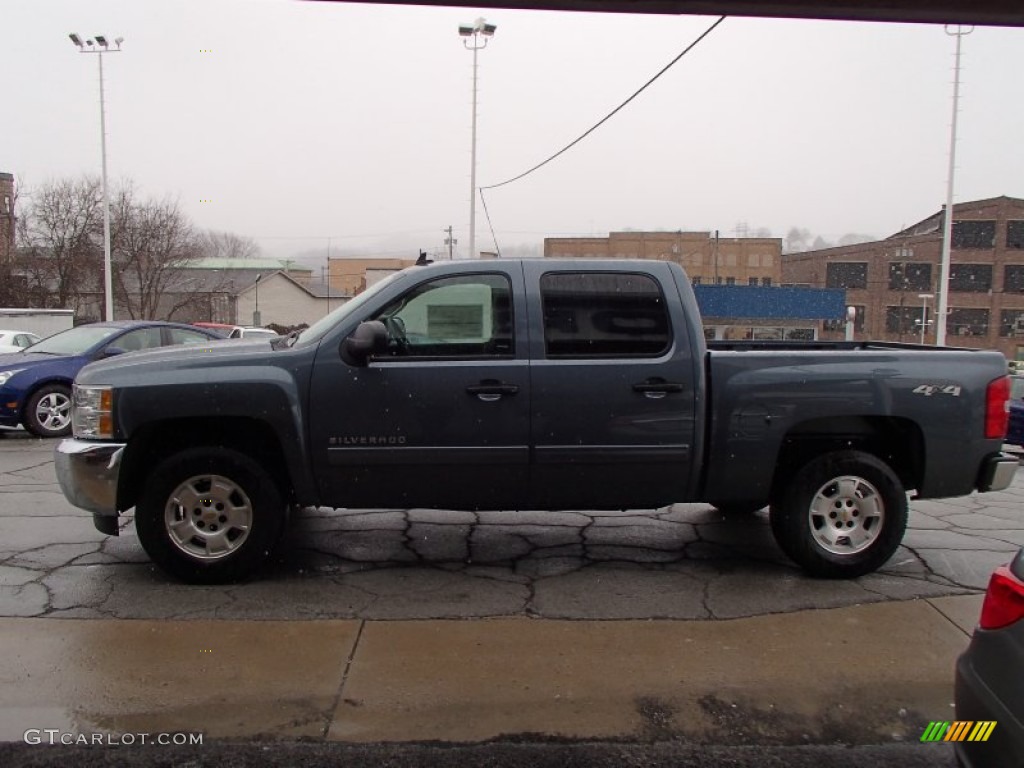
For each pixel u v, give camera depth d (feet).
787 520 15.57
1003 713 7.55
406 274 15.05
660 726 10.30
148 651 12.07
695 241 212.84
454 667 11.73
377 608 13.96
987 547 18.31
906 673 11.78
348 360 14.48
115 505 14.44
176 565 14.76
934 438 15.24
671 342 14.92
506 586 15.20
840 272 211.00
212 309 196.54
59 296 131.54
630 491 15.20
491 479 14.89
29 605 13.84
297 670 11.55
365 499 14.94
